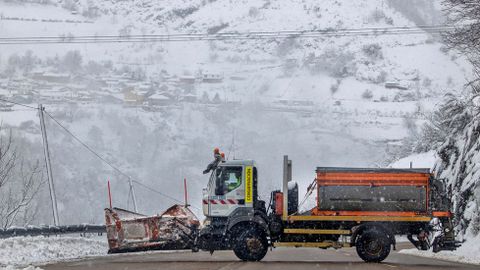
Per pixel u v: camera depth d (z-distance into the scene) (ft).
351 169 81.87
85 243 107.55
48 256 88.53
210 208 83.76
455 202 122.11
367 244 79.71
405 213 81.41
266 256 98.78
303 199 84.79
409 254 108.47
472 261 85.97
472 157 122.21
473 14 93.91
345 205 81.35
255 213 82.58
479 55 106.73
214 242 82.53
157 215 91.66
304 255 103.35
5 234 104.32
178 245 89.35
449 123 139.33
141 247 89.30
